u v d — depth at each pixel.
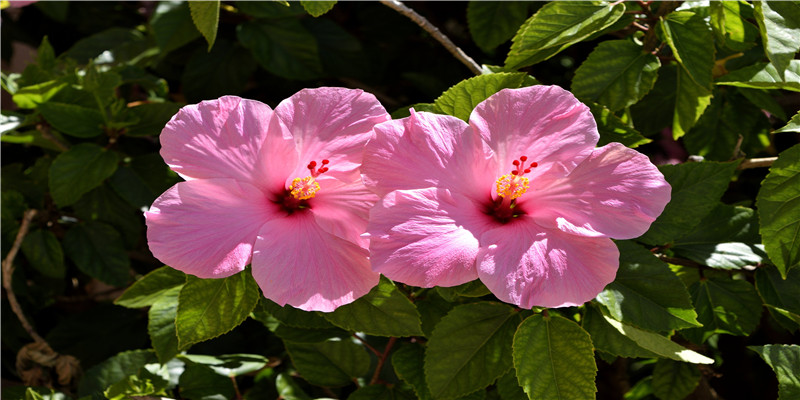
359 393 1.12
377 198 1.02
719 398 1.33
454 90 1.07
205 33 1.07
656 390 1.19
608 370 1.33
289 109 1.03
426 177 1.01
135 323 1.29
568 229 1.01
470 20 1.27
